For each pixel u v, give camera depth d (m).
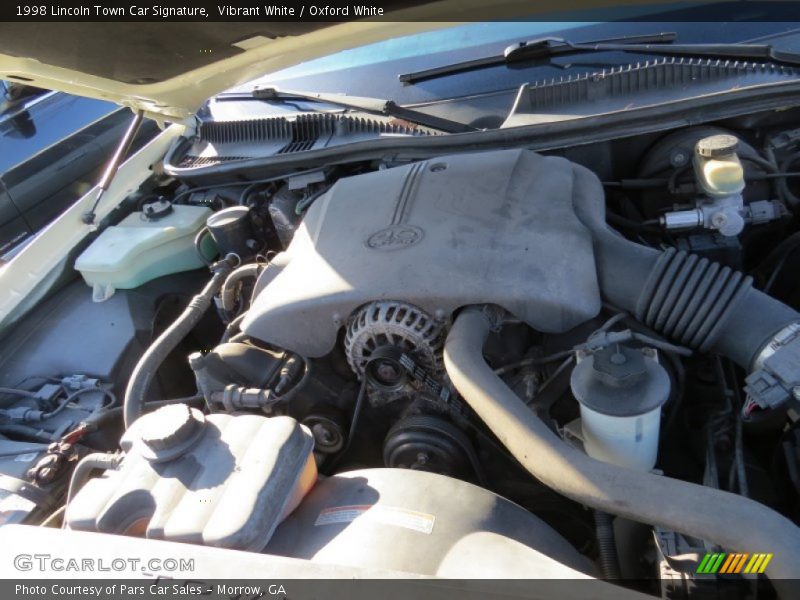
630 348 1.38
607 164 2.26
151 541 1.23
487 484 1.69
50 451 1.93
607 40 2.47
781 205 2.00
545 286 1.55
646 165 2.21
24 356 2.43
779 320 1.46
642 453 1.35
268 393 1.77
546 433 1.28
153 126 4.35
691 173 2.08
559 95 2.27
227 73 2.32
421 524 1.30
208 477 1.36
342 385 1.87
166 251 2.71
